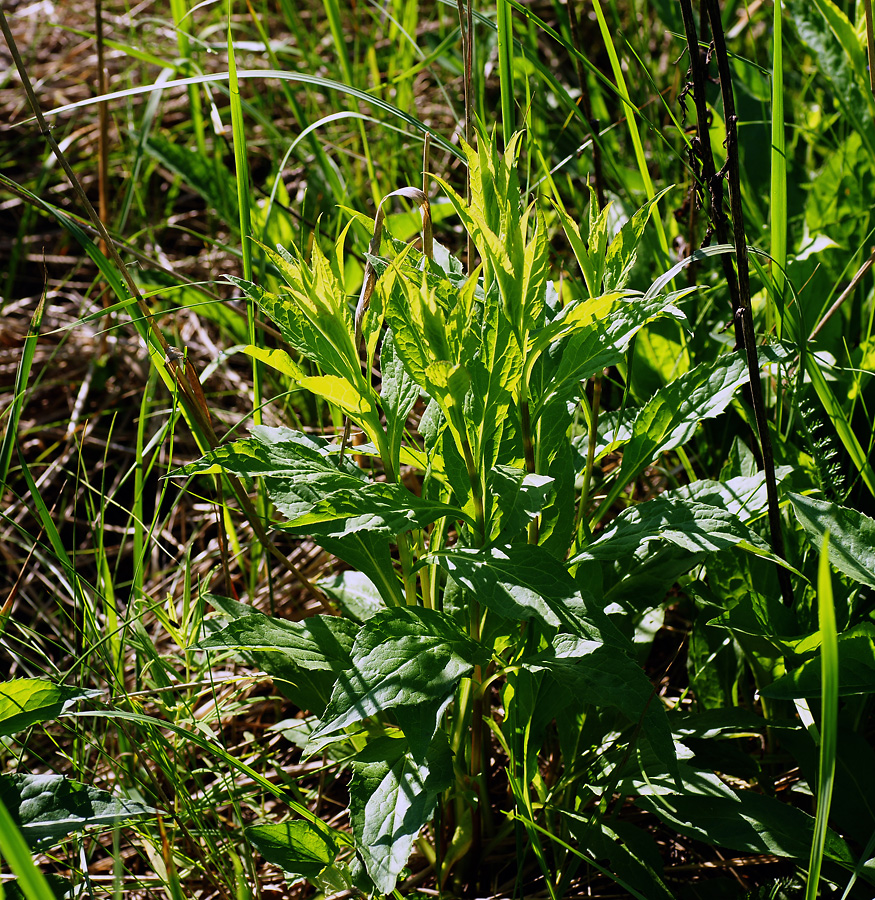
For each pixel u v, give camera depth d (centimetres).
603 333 141
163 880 148
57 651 221
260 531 169
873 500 189
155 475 264
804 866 138
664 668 189
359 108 351
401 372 143
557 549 149
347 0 394
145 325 161
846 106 226
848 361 197
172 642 223
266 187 311
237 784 178
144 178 328
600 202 204
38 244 342
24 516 253
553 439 148
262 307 138
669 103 295
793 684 143
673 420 151
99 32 253
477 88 242
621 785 146
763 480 151
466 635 130
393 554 216
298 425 242
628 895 151
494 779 179
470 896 158
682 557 151
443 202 263
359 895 149
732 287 154
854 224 216
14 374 290
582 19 343
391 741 134
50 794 135
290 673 153
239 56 371
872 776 146
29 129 371
